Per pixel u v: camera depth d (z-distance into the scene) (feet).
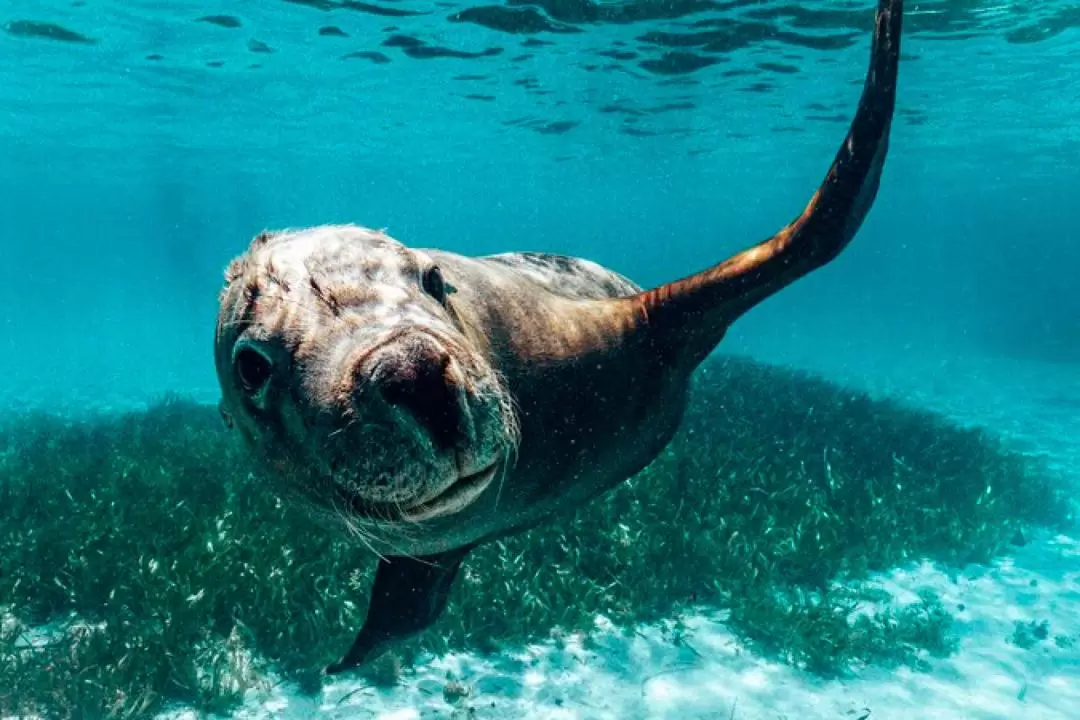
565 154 29.45
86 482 8.13
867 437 10.32
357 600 5.90
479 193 45.01
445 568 3.13
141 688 5.01
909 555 7.95
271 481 2.28
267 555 6.15
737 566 6.84
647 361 3.07
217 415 12.60
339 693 5.31
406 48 15.46
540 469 2.64
